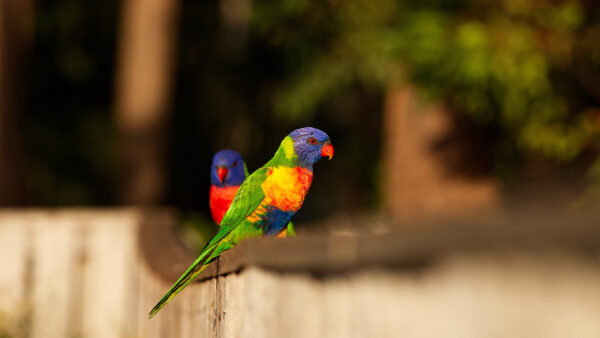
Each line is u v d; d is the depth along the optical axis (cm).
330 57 1820
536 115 1408
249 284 259
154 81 1819
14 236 927
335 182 2786
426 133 1579
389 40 1464
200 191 2578
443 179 1564
